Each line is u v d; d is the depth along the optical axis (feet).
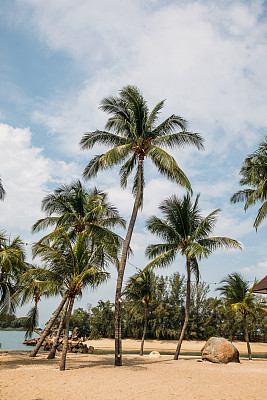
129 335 208.95
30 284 51.08
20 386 34.55
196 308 212.02
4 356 66.49
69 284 50.47
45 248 53.11
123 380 40.24
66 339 49.29
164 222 73.92
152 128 63.82
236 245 66.18
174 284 210.38
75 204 71.46
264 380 42.73
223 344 67.21
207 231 71.10
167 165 55.06
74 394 31.42
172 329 199.11
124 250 57.47
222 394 32.60
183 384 38.37
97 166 64.13
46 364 55.77
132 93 60.13
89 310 215.72
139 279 86.89
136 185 66.13
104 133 62.34
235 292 88.07
